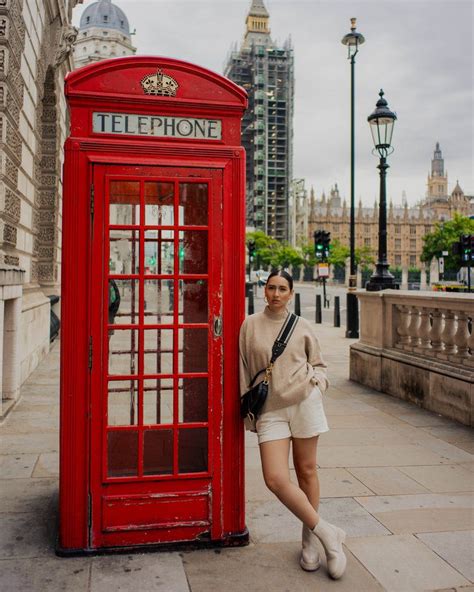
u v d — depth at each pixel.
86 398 2.97
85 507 2.99
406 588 2.75
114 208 3.12
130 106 3.02
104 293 2.98
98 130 2.99
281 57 141.50
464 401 5.99
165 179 3.04
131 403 3.16
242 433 3.17
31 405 6.66
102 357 2.98
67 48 11.82
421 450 5.11
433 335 6.78
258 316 3.03
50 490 3.99
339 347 12.92
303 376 2.86
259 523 3.49
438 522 3.55
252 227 131.62
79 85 2.96
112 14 69.00
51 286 12.74
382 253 11.52
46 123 12.36
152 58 3.05
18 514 3.56
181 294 3.23
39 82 9.02
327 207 143.12
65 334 2.94
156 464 3.15
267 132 141.12
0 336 5.79
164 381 3.22
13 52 6.36
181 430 3.17
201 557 3.02
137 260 3.21
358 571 2.92
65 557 2.97
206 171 3.09
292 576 2.85
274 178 143.38
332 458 4.86
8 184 6.45
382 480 4.32
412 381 7.00
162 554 3.03
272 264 105.56
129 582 2.73
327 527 2.84
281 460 2.82
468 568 2.97
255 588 2.72
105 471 2.99
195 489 3.10
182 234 3.21
